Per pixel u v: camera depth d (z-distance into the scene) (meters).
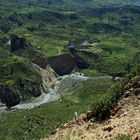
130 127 34.69
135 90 42.47
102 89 193.62
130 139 32.81
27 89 198.25
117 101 42.56
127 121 36.53
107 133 36.06
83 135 38.47
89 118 42.50
